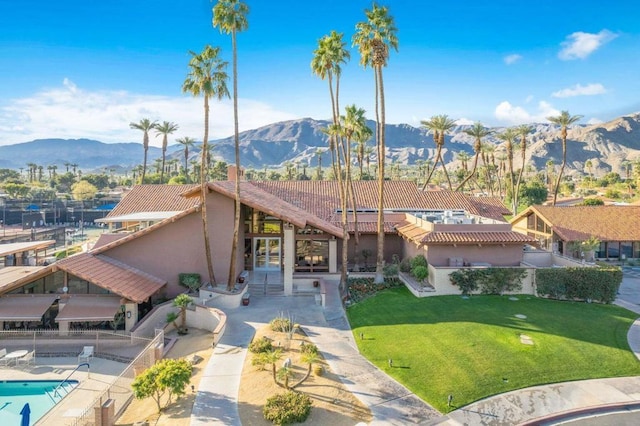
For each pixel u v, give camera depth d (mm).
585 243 43312
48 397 19656
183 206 47188
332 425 14969
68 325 26234
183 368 16688
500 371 19297
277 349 21219
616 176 152750
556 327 24469
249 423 15133
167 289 32750
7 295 26766
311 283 33719
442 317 25859
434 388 17812
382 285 33875
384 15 32438
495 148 127375
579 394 17906
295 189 48781
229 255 32875
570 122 68500
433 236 32531
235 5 29344
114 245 32125
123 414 16766
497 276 30594
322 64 35812
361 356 20875
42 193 132750
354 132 38438
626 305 29797
